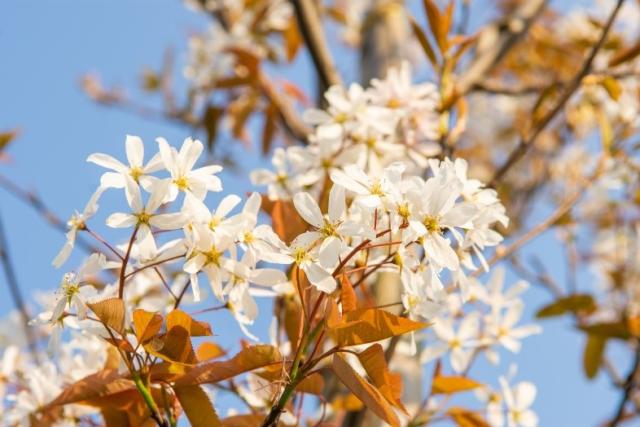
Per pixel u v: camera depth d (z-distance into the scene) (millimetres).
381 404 753
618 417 1218
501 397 960
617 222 1479
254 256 776
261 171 936
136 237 772
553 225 1081
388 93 983
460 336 951
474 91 1315
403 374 1057
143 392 772
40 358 1049
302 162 933
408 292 795
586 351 1222
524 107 1950
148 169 778
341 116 944
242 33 1696
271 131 1435
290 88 1400
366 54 1619
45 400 885
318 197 952
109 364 877
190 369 779
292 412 875
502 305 952
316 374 830
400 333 761
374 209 779
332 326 763
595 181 1135
